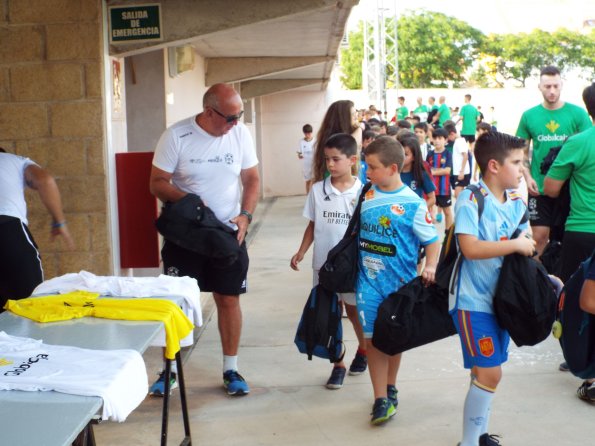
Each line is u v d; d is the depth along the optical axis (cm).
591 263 319
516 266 346
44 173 429
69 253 555
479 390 361
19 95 546
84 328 299
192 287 358
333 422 433
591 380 456
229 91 445
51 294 351
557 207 503
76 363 253
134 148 790
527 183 575
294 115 1886
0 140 550
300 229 1270
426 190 614
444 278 370
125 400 241
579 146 473
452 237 369
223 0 555
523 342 353
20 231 417
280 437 413
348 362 542
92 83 543
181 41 559
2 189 418
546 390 476
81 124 546
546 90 575
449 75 6181
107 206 552
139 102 784
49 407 220
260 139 1880
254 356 561
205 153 455
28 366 250
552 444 397
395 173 415
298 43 978
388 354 399
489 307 358
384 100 3133
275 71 1143
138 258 570
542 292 346
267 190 1898
